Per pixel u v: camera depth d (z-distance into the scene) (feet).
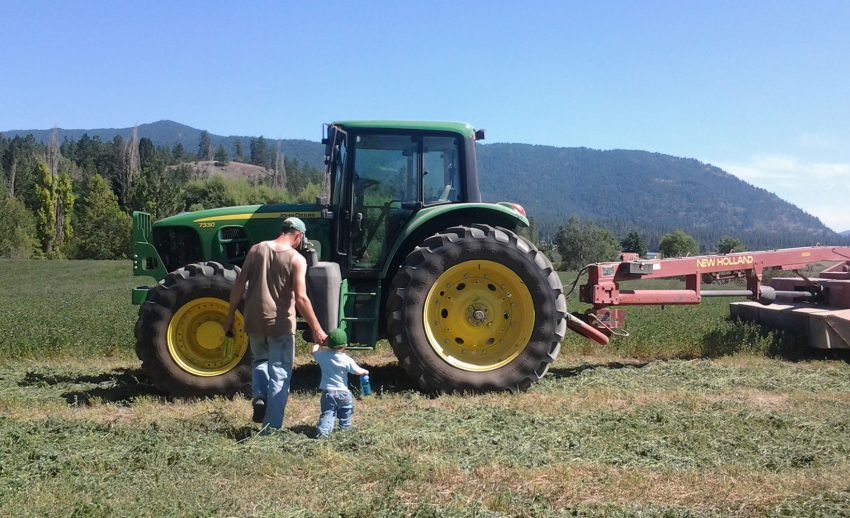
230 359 22.99
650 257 31.32
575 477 14.61
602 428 18.44
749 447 16.94
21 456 15.99
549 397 22.22
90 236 203.10
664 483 14.38
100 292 82.84
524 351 23.30
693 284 29.19
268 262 18.16
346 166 24.18
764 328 32.04
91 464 15.48
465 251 23.09
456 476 14.71
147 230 26.04
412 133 24.47
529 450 16.51
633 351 30.91
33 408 21.71
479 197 25.05
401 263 24.57
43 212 213.25
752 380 24.91
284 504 13.28
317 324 18.24
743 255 29.55
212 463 15.56
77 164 388.98
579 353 31.14
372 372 27.40
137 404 22.06
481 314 23.62
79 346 32.19
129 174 243.19
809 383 24.52
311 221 25.34
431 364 22.79
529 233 236.63
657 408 20.54
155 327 22.65
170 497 13.43
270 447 16.63
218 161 565.53
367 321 23.68
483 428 18.48
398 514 12.65
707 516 12.69
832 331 27.94
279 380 18.17
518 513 12.82
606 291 27.63
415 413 20.30
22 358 31.22
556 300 23.53
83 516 12.51
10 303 59.88
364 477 14.60
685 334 32.68
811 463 15.83
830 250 30.53
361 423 19.07
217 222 25.73
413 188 24.44
